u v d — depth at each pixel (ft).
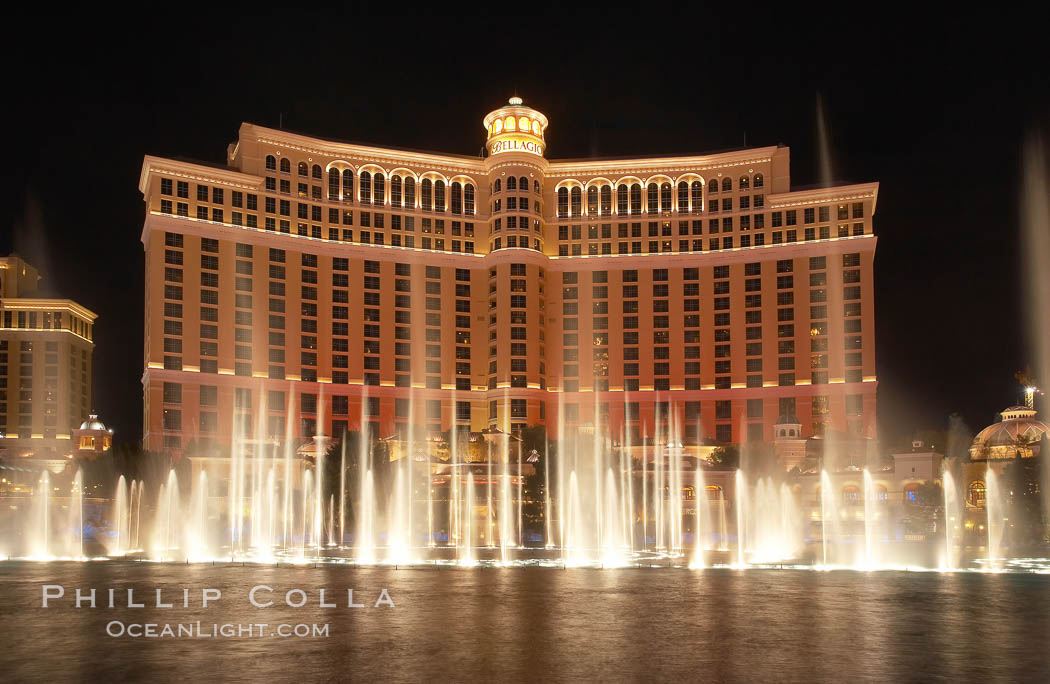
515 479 408.05
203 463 481.46
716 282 593.01
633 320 598.34
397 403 578.66
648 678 79.36
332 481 396.57
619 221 609.42
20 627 108.68
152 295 523.70
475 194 617.62
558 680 78.48
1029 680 78.79
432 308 595.47
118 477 440.45
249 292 550.36
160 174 536.42
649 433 585.22
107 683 77.25
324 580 170.19
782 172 595.88
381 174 602.03
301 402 556.92
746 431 574.15
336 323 572.92
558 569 202.59
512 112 612.29
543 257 600.80
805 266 577.43
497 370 586.86
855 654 90.63
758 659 87.92
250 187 559.79
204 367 531.91
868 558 252.21
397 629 106.22
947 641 98.48
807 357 568.82
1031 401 441.68
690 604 131.54
